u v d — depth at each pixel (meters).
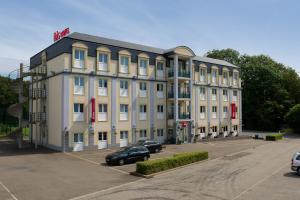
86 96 36.53
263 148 39.91
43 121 39.78
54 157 30.88
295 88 81.25
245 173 22.77
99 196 16.72
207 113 51.88
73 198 16.45
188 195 16.62
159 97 44.22
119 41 43.38
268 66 80.31
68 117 35.06
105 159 27.62
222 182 19.75
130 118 40.62
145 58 42.41
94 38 39.66
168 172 23.31
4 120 82.75
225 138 52.28
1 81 83.31
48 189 18.31
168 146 41.16
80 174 22.66
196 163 27.34
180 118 44.94
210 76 52.66
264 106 77.88
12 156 31.39
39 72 41.22
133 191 17.66
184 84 47.34
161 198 16.09
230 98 57.03
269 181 20.00
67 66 35.31
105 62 38.44
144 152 28.73
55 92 36.94
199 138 49.78
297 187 18.31
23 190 18.11
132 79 40.94
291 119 69.00
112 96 38.78
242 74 82.62
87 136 36.34
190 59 46.34
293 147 41.22
